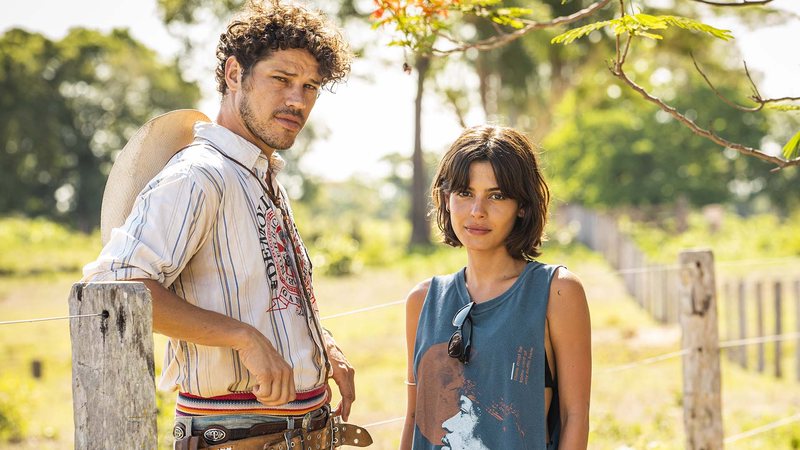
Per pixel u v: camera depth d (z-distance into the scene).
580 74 32.59
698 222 31.59
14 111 49.78
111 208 2.45
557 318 2.39
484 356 2.39
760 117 39.00
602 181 36.31
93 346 2.01
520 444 2.33
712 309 4.21
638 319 13.28
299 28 2.38
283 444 2.34
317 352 2.44
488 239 2.45
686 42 27.50
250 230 2.31
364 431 2.70
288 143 2.44
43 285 22.88
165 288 2.11
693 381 4.22
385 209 122.00
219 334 2.13
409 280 21.81
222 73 2.50
